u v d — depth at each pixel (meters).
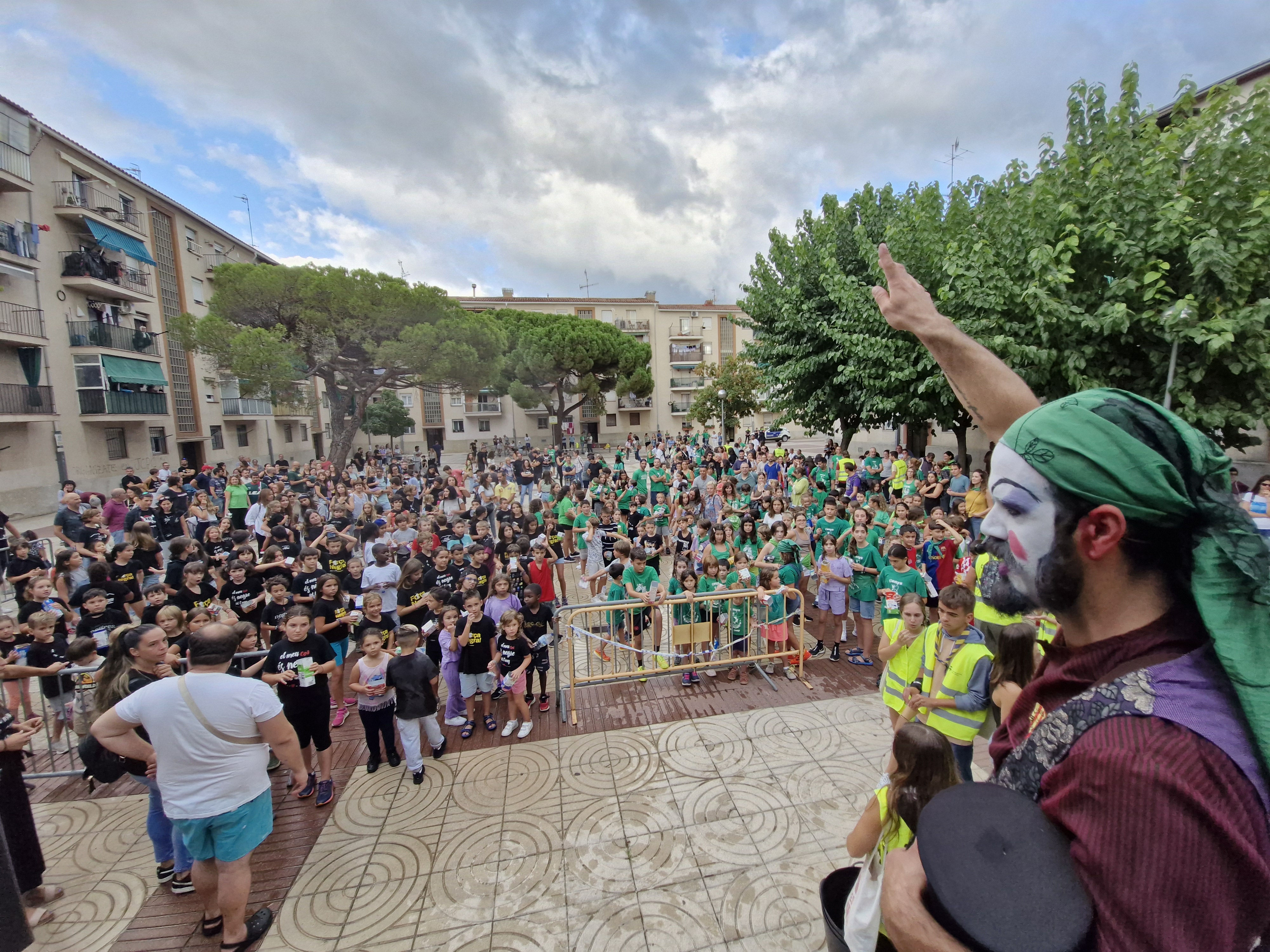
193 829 3.37
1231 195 7.11
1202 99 11.66
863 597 6.90
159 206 25.55
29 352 18.73
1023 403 0.99
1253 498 7.42
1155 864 0.53
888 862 0.83
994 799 0.71
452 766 5.23
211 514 12.46
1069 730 0.68
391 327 22.47
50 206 19.80
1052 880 0.60
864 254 12.39
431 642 6.22
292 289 21.25
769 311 15.95
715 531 8.02
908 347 11.88
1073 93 9.23
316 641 4.85
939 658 3.99
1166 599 0.70
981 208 10.91
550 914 3.69
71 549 7.70
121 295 22.08
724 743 5.38
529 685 6.10
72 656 5.11
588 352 37.53
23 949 3.08
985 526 0.82
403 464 26.44
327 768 4.80
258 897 3.90
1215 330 6.98
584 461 24.36
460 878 3.99
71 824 4.75
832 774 4.89
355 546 9.45
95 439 21.19
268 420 32.97
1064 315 7.96
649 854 4.12
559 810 4.59
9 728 3.77
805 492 13.34
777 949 3.41
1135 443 0.67
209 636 3.42
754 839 4.21
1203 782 0.55
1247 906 0.53
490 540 9.43
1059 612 0.75
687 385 54.50
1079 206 8.20
